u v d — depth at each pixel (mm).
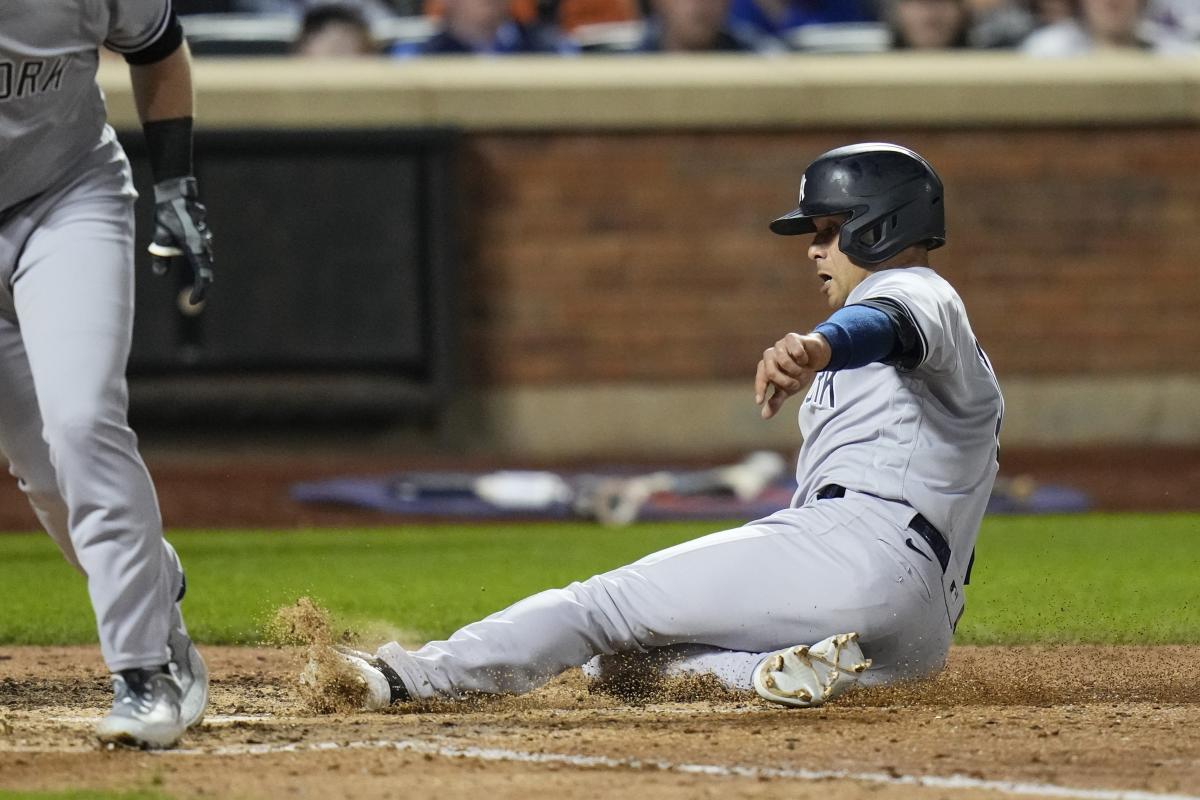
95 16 12305
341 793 10539
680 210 52312
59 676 18172
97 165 12672
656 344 52406
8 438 12984
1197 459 52688
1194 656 19562
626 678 14648
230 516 46969
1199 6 64125
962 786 10805
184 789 10656
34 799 10258
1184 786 10867
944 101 52531
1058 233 53250
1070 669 18062
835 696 14016
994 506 48250
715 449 52531
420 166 49312
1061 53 58312
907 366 13328
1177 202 53531
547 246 52000
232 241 48406
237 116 49375
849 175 14383
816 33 59656
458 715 13859
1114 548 35719
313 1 59875
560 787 10727
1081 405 53375
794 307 52719
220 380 48688
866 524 13836
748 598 13820
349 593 26891
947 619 14281
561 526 44219
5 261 12461
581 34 60875
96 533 12062
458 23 56219
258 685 17219
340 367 49375
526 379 52094
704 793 10523
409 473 49312
